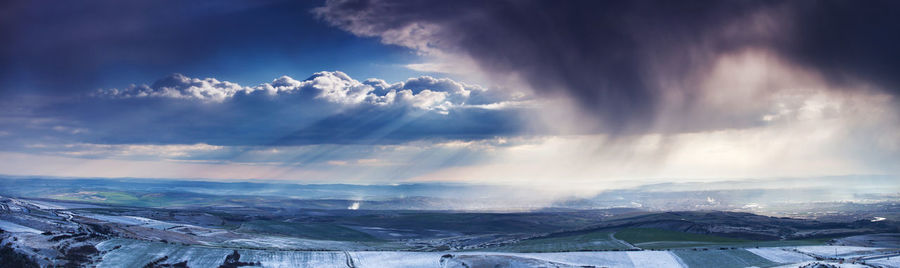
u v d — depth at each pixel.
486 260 172.50
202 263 158.12
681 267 180.50
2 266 129.88
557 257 187.12
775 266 182.25
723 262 187.75
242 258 168.00
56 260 143.38
